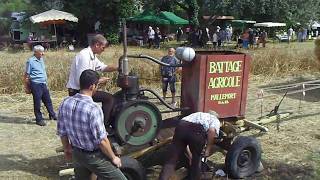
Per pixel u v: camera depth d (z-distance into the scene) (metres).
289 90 13.50
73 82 6.51
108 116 5.69
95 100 5.74
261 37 31.58
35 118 9.84
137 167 5.47
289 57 17.45
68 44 31.41
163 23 36.66
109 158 4.59
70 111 4.47
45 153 7.56
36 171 6.74
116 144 5.57
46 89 9.55
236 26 44.53
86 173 4.93
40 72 9.36
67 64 14.27
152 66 14.22
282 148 7.80
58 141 8.26
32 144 8.05
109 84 12.88
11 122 9.59
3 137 8.47
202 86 6.07
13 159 7.24
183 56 5.95
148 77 13.94
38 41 28.86
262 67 16.44
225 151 6.59
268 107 11.07
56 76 13.12
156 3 36.72
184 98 6.37
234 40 42.34
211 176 6.14
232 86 6.29
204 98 6.12
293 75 16.42
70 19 30.53
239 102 6.40
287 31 41.59
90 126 4.39
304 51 18.73
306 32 42.16
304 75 16.42
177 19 37.19
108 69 6.52
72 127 4.48
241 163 6.36
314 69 17.31
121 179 4.71
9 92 12.62
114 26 33.75
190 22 36.97
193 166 5.70
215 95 6.18
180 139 5.54
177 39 40.00
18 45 29.77
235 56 6.22
